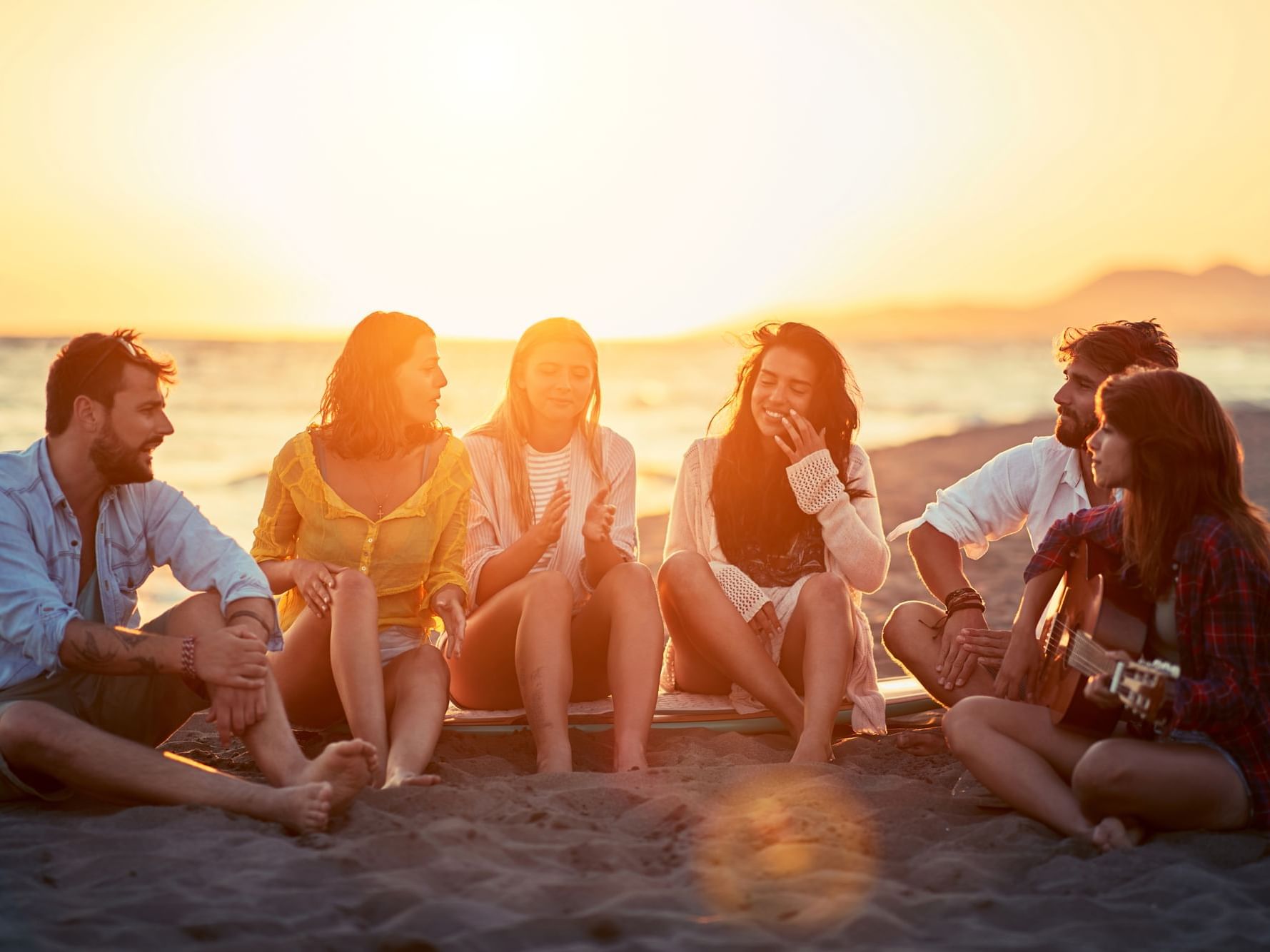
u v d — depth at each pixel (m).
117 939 2.32
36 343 66.00
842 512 4.37
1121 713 3.28
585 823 3.12
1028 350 104.44
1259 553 3.07
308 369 57.25
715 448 4.74
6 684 3.40
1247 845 2.98
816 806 3.34
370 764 3.06
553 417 4.45
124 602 3.67
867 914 2.50
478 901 2.55
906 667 4.42
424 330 4.09
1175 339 99.19
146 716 3.53
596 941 2.39
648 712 3.87
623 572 4.07
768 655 4.18
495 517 4.48
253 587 3.55
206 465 21.45
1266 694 3.08
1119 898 2.68
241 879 2.63
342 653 3.62
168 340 104.56
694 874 2.77
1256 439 18.16
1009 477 4.54
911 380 54.12
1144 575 3.20
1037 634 3.94
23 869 2.72
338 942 2.33
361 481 4.09
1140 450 3.16
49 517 3.44
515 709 4.44
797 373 4.44
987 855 2.95
